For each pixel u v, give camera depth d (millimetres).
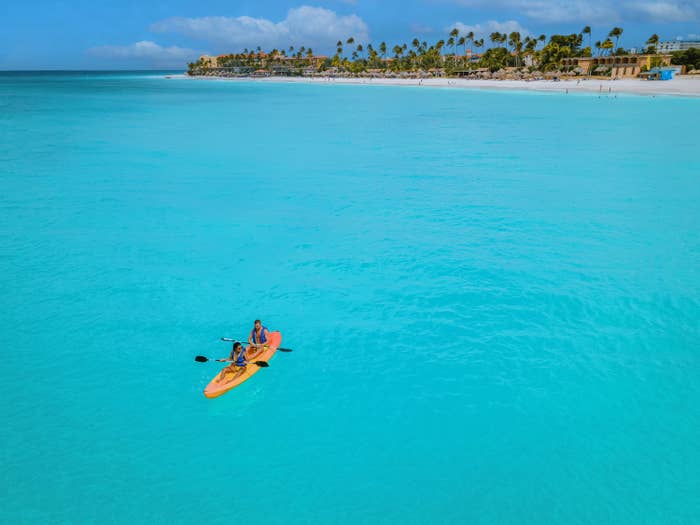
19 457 11438
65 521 9883
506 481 10828
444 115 82000
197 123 72812
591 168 40531
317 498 10406
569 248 23594
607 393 13586
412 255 22891
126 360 15109
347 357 15250
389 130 64250
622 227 26391
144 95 145625
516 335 16422
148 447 11758
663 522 9875
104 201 31344
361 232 25875
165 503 10297
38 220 27656
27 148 50312
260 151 49281
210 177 37969
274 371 14562
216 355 15391
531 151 48312
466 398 13430
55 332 16578
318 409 13031
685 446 11766
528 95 120375
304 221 27609
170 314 17734
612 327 16859
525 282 20141
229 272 21125
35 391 13695
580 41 165250
